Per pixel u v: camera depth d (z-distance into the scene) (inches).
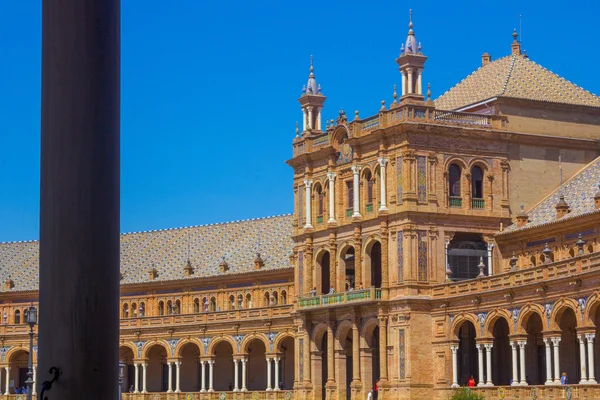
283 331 4552.2
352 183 4018.2
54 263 445.1
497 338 3585.1
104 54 452.4
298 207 4318.4
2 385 5433.1
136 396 4977.9
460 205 3786.9
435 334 3673.7
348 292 3917.3
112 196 453.7
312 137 4252.0
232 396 4613.7
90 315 443.8
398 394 3676.2
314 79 4350.4
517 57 4237.2
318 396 4165.8
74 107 447.2
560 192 3796.8
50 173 447.8
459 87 4259.4
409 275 3683.6
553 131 3961.6
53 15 450.3
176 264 5561.0
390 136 3791.8
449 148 3782.0
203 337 4869.6
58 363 440.5
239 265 5251.0
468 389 3115.2
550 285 3053.6
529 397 3024.1
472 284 3489.2
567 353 3198.8
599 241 3307.1
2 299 5866.1
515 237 3722.9
